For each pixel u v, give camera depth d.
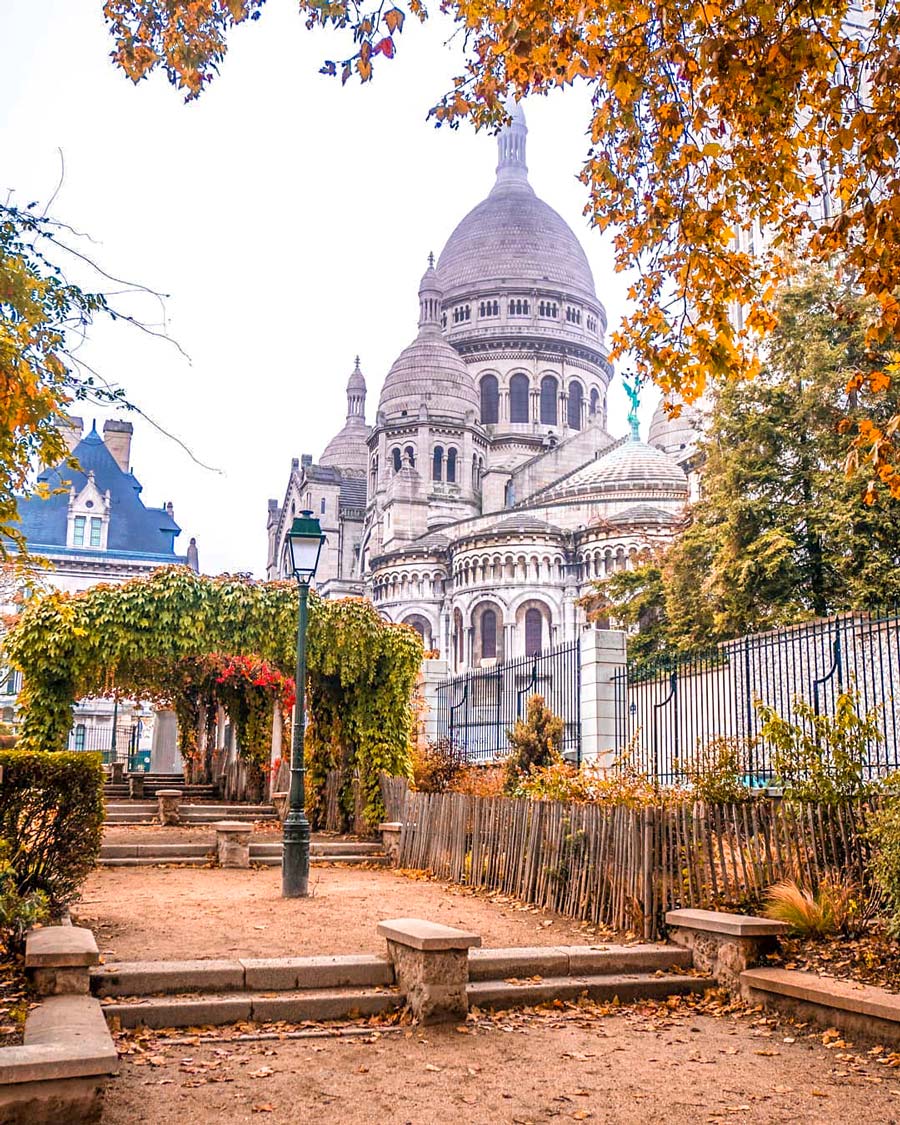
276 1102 6.68
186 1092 6.79
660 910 11.30
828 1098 7.10
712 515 31.36
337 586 99.38
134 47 10.16
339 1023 8.62
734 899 11.52
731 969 9.91
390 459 100.81
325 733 24.44
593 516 76.62
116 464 73.25
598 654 22.67
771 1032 8.77
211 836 22.58
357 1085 7.08
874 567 26.31
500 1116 6.61
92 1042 6.24
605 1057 7.94
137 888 15.24
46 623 19.08
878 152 8.91
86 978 8.28
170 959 9.69
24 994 8.17
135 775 34.62
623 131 11.19
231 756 37.50
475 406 104.50
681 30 9.59
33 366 8.78
